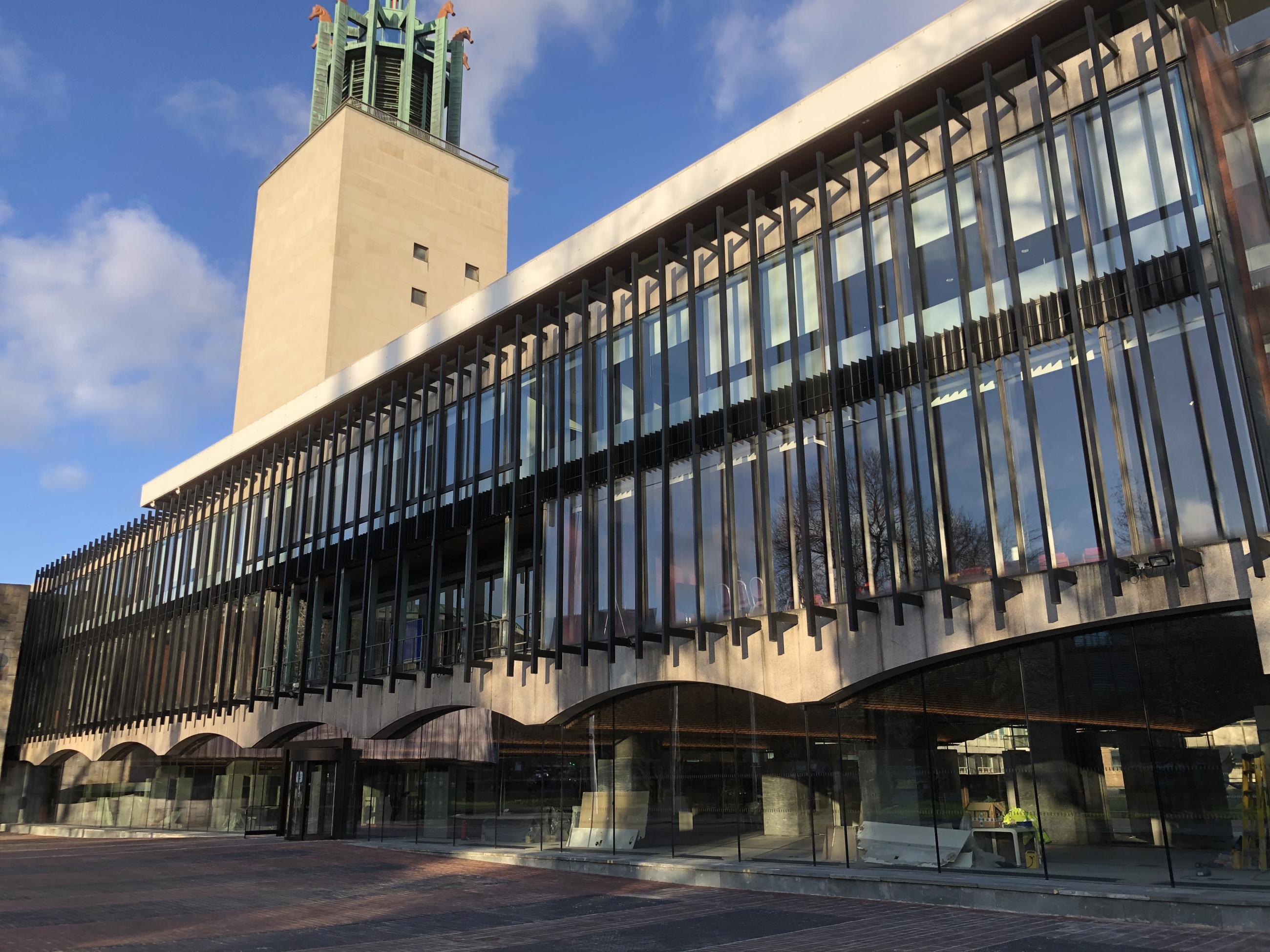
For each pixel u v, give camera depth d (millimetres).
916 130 17766
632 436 20906
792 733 17125
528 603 22578
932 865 14953
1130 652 13594
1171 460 13414
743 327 19359
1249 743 12383
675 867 17328
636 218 21047
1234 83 14781
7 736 43938
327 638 28625
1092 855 13414
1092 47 14375
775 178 19078
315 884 17047
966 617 14906
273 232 49594
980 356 15719
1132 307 13391
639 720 19828
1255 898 11328
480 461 24125
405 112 52938
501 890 16094
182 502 36156
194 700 32312
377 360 28109
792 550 17453
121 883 17391
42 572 45219
